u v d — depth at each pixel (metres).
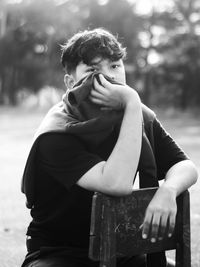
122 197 2.29
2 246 5.06
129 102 2.39
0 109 50.59
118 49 2.58
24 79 60.91
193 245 4.77
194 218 5.98
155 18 50.84
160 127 2.79
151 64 50.91
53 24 53.84
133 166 2.31
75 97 2.42
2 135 21.61
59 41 52.50
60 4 54.50
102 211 2.22
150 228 2.34
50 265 2.46
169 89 51.59
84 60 2.55
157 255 2.63
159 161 2.77
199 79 49.00
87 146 2.47
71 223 2.56
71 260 2.53
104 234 2.21
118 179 2.27
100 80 2.43
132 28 51.50
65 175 2.40
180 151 2.75
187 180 2.51
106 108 2.43
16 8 55.25
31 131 23.89
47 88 64.44
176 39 49.75
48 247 2.57
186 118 37.97
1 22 56.59
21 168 11.33
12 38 57.31
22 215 6.57
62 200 2.55
